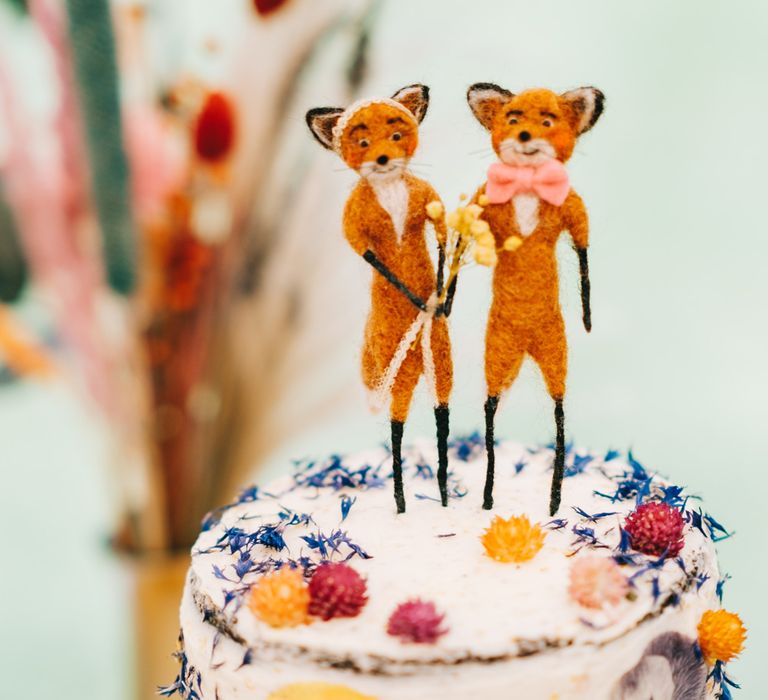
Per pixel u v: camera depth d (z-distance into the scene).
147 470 0.61
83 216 0.57
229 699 0.40
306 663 0.39
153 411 0.60
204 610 0.41
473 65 0.56
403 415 0.45
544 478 0.49
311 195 0.58
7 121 0.56
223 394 0.61
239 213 0.58
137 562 0.62
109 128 0.55
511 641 0.38
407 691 0.38
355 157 0.43
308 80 0.56
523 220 0.43
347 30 0.56
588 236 0.43
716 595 0.43
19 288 0.59
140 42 0.56
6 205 0.57
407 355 0.45
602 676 0.39
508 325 0.44
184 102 0.57
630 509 0.45
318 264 0.60
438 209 0.43
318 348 0.61
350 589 0.40
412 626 0.38
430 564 0.42
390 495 0.48
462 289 0.47
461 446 0.52
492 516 0.46
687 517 0.45
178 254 0.58
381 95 0.45
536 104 0.43
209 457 0.61
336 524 0.46
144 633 0.62
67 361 0.60
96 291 0.58
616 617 0.39
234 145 0.57
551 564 0.42
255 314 0.60
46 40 0.54
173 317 0.59
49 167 0.57
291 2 0.56
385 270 0.44
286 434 0.62
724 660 0.41
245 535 0.44
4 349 0.60
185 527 0.62
